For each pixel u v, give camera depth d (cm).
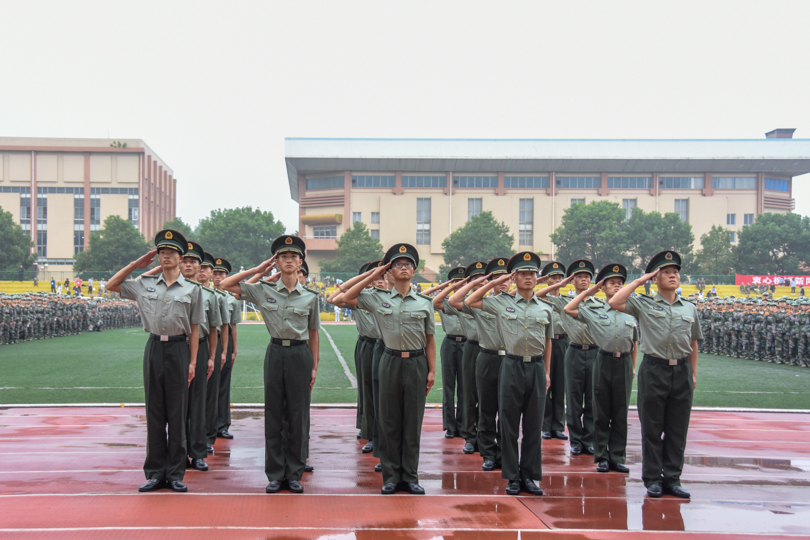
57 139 7650
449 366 810
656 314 550
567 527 450
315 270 7450
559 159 7075
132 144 7762
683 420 545
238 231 7662
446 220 7300
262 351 1872
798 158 7031
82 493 508
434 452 711
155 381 518
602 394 638
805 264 6475
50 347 1909
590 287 698
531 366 552
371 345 731
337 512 472
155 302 520
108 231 6500
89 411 921
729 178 7300
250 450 698
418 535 426
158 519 445
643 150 7094
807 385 1280
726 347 1936
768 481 592
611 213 6469
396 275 548
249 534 420
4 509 463
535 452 543
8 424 822
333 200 7375
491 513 479
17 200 7575
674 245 6412
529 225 7344
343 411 977
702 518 479
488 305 576
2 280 4869
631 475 612
